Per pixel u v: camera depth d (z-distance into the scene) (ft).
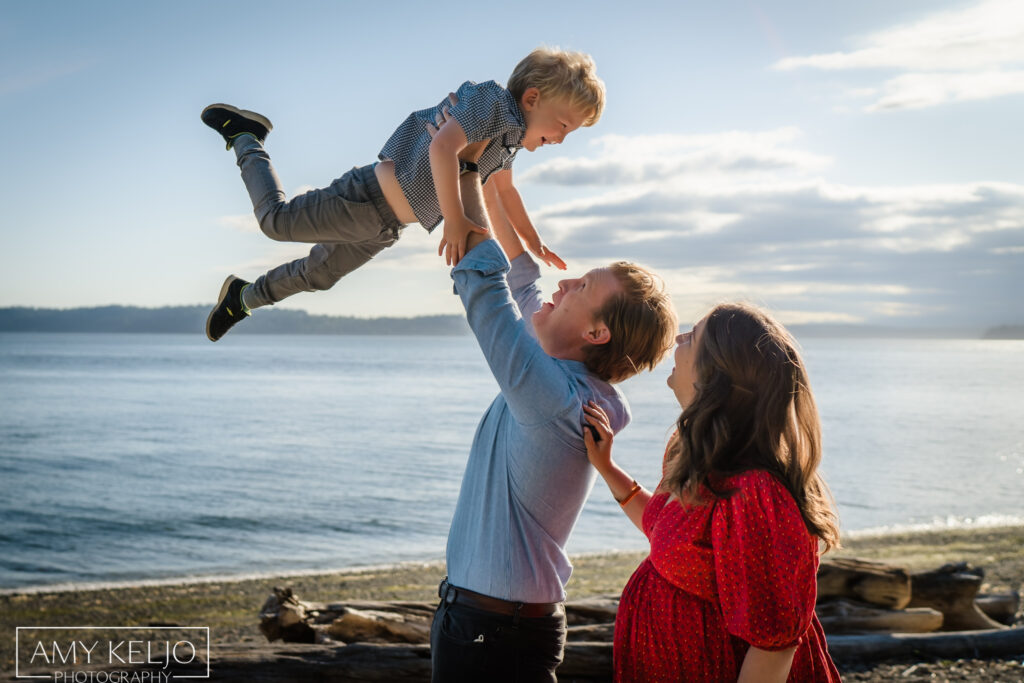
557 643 7.16
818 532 6.40
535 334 8.34
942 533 68.54
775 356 6.57
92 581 54.85
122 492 95.14
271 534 73.46
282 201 9.14
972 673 16.16
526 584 6.83
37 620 42.14
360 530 75.56
